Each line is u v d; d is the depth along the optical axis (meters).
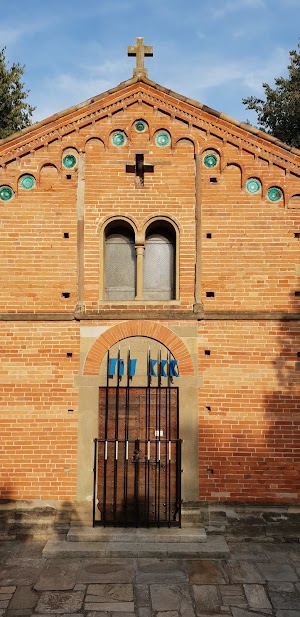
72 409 9.43
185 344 9.54
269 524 9.16
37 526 9.14
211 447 9.35
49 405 9.44
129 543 8.68
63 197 9.81
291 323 9.56
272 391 9.43
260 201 9.80
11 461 9.33
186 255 9.73
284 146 9.74
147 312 9.56
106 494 9.37
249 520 9.17
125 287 10.05
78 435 9.36
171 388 9.55
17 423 9.41
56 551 8.44
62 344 9.56
